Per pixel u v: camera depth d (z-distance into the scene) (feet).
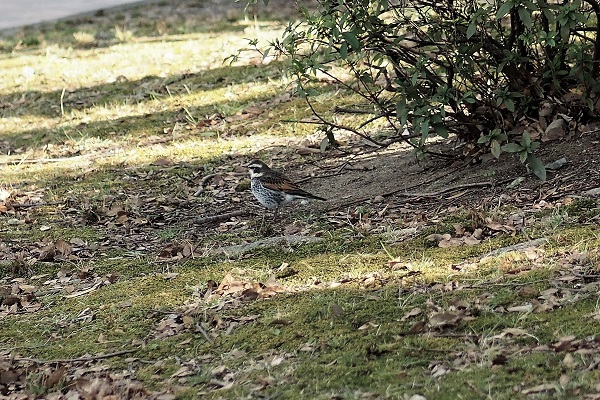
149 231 45.96
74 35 87.20
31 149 62.03
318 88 62.39
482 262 33.09
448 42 41.11
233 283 35.04
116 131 63.21
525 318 28.14
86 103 69.51
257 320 31.65
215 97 66.18
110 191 52.37
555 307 28.63
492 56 41.81
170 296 35.35
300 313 31.24
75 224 47.91
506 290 30.32
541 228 35.24
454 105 41.88
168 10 96.48
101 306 35.40
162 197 50.44
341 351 28.25
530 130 43.14
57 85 74.33
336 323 30.14
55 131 64.59
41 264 41.96
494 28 42.93
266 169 44.32
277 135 57.52
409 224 38.96
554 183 39.45
